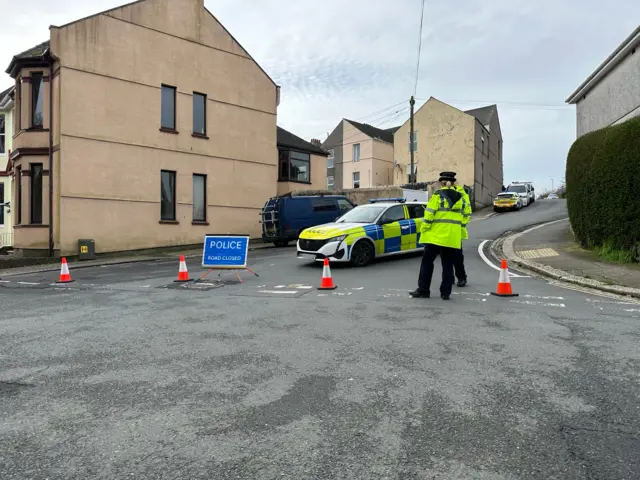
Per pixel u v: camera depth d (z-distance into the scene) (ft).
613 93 51.13
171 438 10.25
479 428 10.57
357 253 40.16
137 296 28.68
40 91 59.41
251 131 75.56
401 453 9.52
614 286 28.58
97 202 58.49
